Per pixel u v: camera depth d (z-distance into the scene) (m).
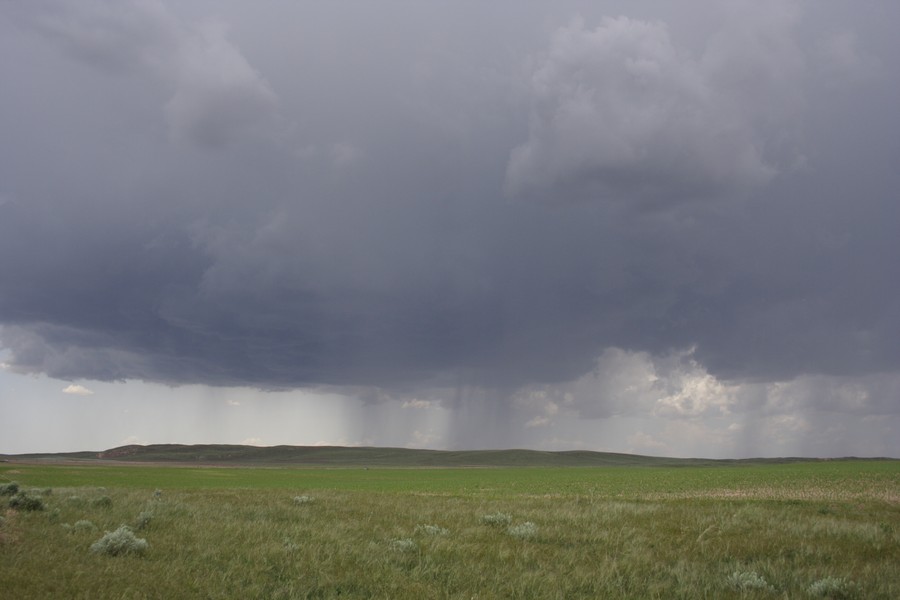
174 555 12.55
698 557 13.95
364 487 73.62
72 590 9.28
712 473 100.56
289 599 9.69
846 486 50.59
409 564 12.57
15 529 14.12
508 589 10.64
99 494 27.09
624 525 18.75
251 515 19.94
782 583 11.55
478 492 55.84
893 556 14.64
